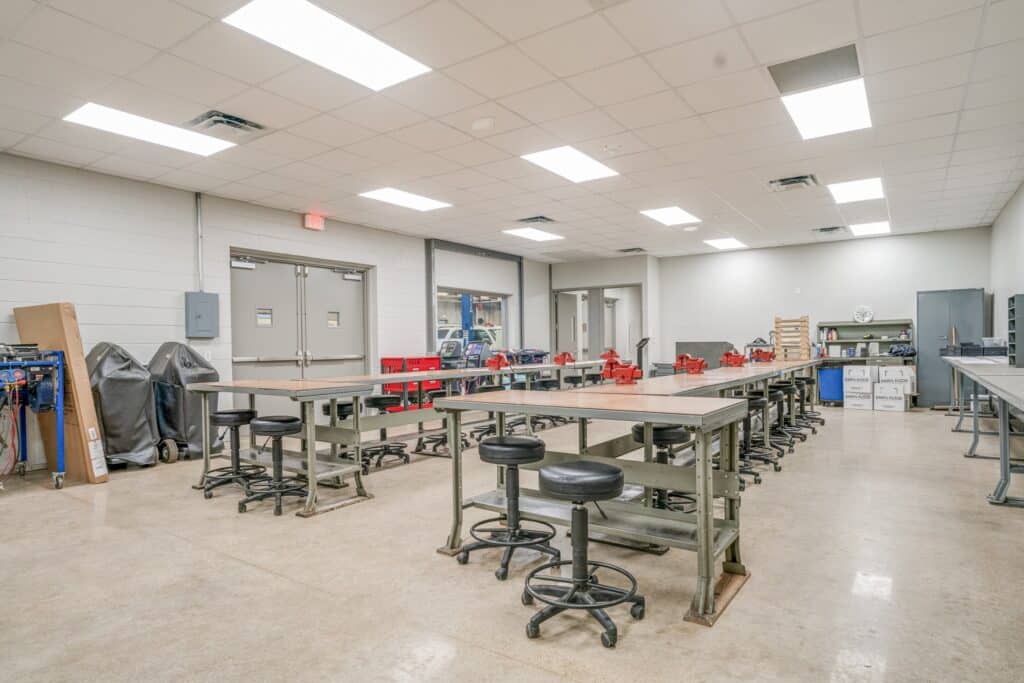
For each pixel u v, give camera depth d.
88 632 2.19
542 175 6.19
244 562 2.89
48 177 5.38
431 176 6.15
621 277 12.29
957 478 4.56
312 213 7.77
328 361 8.32
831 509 3.72
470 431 7.18
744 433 5.27
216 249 6.77
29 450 5.19
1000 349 7.28
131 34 3.26
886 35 3.37
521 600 2.41
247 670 1.91
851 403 9.39
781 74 3.88
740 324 11.43
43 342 4.93
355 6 3.01
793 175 6.28
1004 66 3.76
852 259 10.31
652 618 2.25
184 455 5.69
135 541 3.23
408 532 3.37
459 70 3.76
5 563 2.91
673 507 3.69
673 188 6.77
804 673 1.85
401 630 2.17
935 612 2.27
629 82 3.97
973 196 7.28
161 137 4.88
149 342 6.09
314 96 4.12
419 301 9.66
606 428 7.75
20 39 3.28
